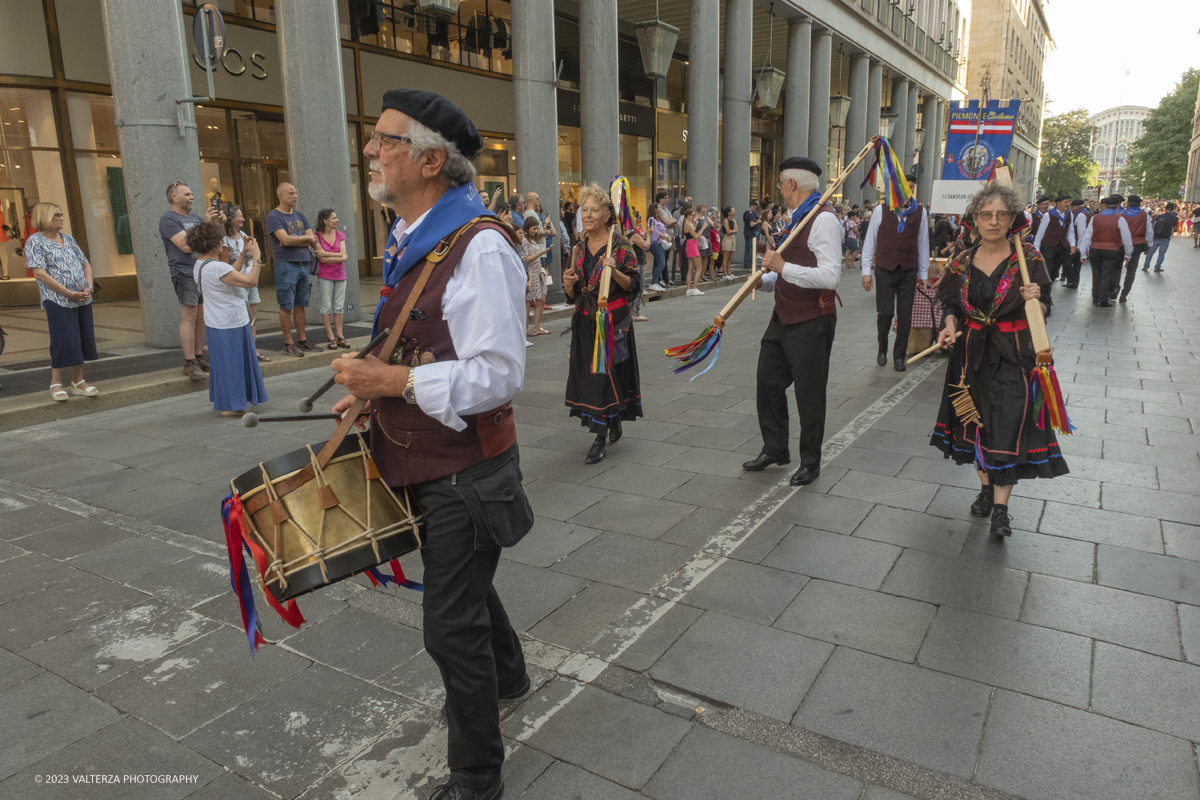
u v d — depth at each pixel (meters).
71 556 3.72
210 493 4.54
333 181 9.59
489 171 18.17
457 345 1.78
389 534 1.88
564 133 19.48
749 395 6.77
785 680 2.65
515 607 3.17
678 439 5.48
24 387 6.65
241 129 13.55
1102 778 2.17
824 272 4.19
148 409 6.50
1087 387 6.78
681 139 24.64
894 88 29.77
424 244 1.80
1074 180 77.62
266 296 12.99
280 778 2.24
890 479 4.60
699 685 2.63
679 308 12.59
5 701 2.61
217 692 2.66
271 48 13.82
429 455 1.90
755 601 3.19
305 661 2.84
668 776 2.21
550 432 5.70
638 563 3.55
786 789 2.15
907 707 2.50
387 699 2.61
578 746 2.35
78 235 11.91
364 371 1.75
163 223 6.88
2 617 3.16
